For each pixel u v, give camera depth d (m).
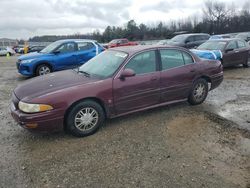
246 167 3.93
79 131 4.74
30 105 4.34
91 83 4.84
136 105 5.35
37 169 3.83
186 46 16.34
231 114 6.00
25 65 10.28
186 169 3.83
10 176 3.68
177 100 6.05
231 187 3.47
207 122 5.47
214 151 4.35
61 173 3.73
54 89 4.64
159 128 5.14
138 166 3.89
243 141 4.72
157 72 5.56
